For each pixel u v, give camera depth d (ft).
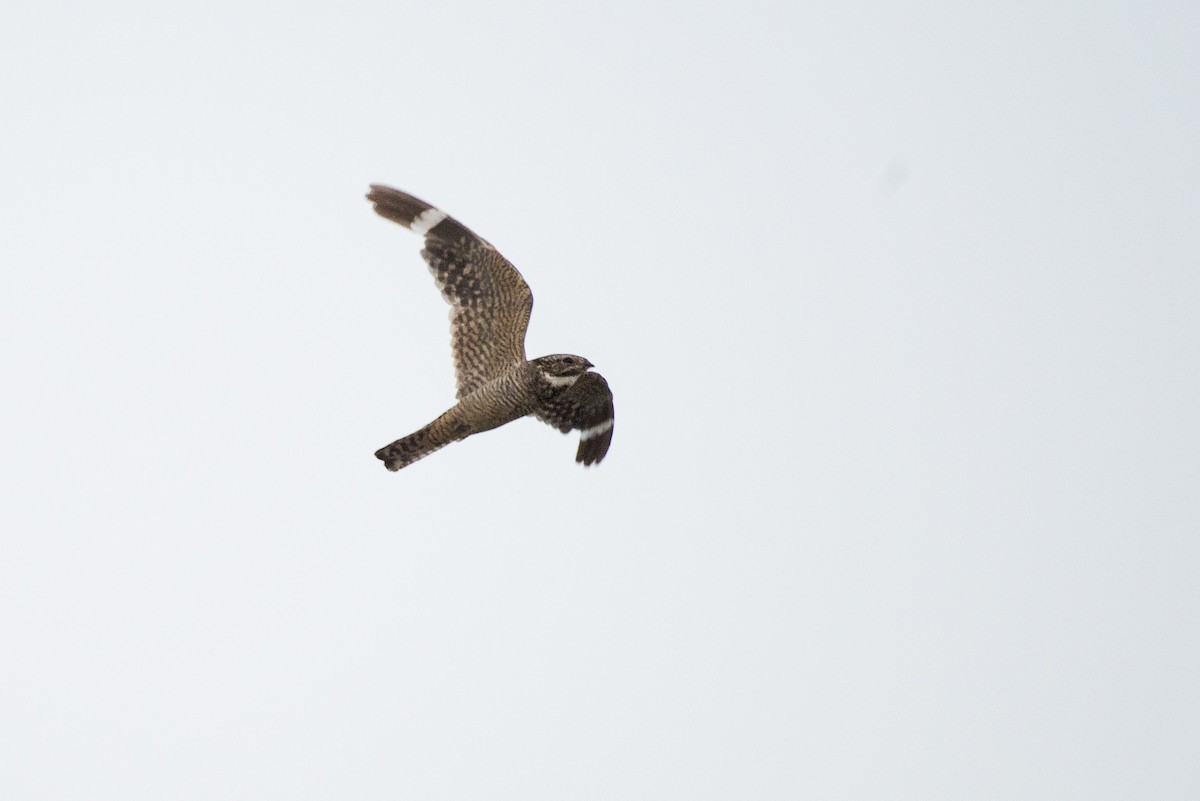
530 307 48.73
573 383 48.16
